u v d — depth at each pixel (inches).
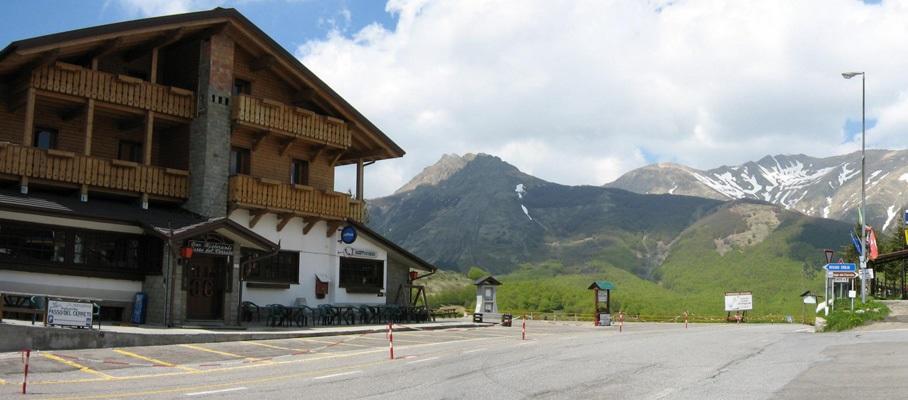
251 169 1285.7
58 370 672.4
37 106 1115.9
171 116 1181.7
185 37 1226.0
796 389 522.3
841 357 730.2
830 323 1347.2
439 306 2598.4
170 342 896.3
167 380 605.3
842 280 1616.6
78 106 1120.8
